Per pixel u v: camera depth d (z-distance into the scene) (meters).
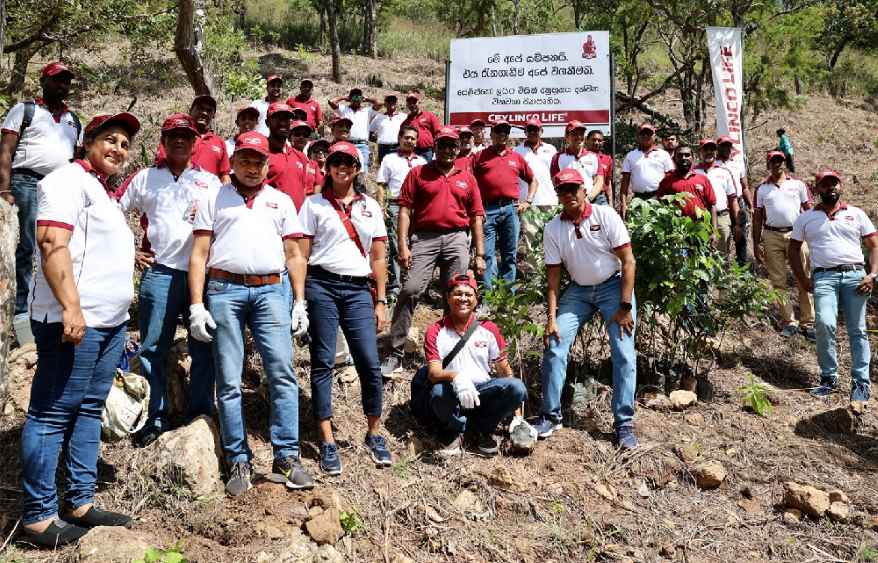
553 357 5.14
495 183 6.91
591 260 5.06
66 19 9.09
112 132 3.46
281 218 4.07
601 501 4.55
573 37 8.73
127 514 3.64
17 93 9.18
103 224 3.41
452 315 4.82
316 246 4.31
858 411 5.87
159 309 4.21
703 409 5.92
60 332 3.29
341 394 5.25
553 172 8.01
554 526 4.18
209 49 13.18
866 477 5.21
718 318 6.25
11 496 3.76
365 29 27.31
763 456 5.29
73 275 3.21
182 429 4.04
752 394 5.91
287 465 3.97
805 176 15.27
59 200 3.19
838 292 6.44
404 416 5.16
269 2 31.89
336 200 4.32
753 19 13.27
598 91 8.66
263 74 20.36
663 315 6.38
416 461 4.66
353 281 4.36
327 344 4.29
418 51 28.83
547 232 5.21
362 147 10.59
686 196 5.71
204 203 3.91
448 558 3.87
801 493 4.68
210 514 3.67
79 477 3.49
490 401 4.76
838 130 19.30
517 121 8.91
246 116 5.79
